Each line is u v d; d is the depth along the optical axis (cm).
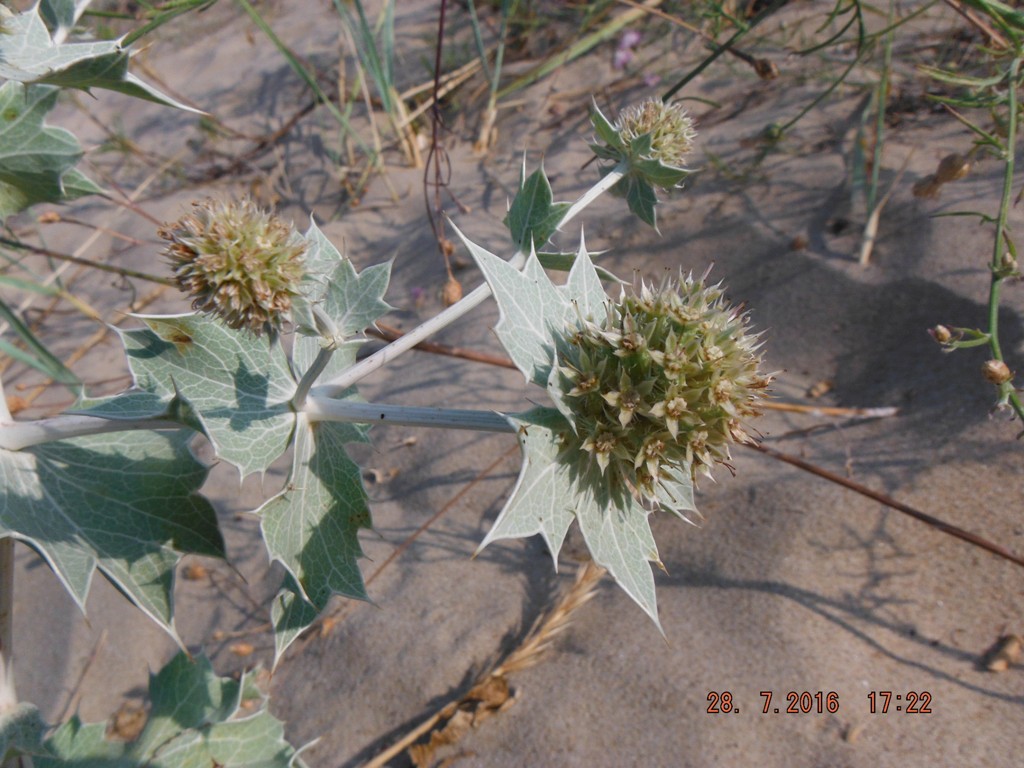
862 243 16
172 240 9
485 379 17
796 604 12
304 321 9
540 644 12
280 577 15
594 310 10
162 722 12
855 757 10
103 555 9
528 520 8
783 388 15
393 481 16
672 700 11
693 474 9
